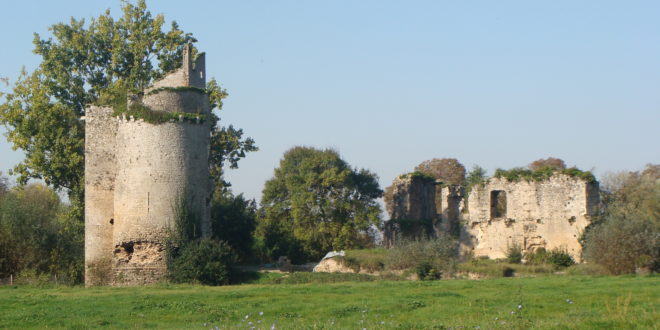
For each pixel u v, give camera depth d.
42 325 29.88
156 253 49.03
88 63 65.31
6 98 62.44
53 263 54.34
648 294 33.94
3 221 53.41
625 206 65.69
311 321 29.23
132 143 49.81
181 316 31.16
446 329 25.53
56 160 60.84
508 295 34.75
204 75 55.44
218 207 64.44
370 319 29.55
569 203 57.38
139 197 49.28
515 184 59.75
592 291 35.38
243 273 50.31
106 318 30.97
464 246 61.97
